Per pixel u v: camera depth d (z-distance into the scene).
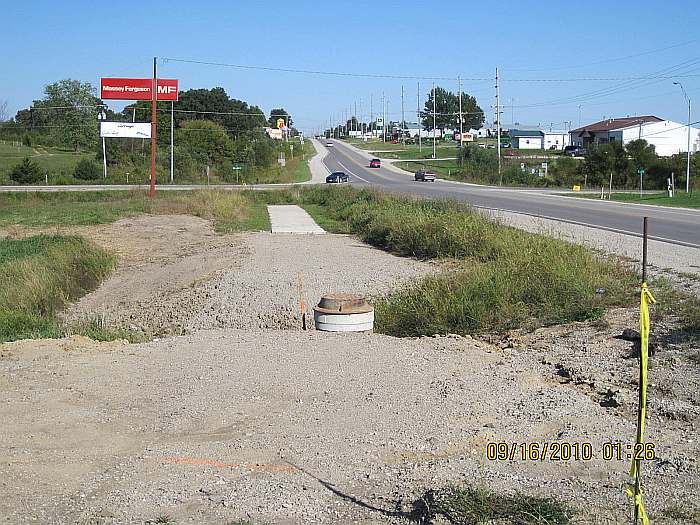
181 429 7.17
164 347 10.50
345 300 11.48
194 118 138.88
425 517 5.13
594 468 6.02
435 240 22.47
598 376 8.82
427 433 6.85
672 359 9.20
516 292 12.98
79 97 118.62
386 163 116.69
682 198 48.22
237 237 30.19
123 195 55.25
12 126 124.50
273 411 7.61
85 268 22.33
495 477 5.82
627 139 105.69
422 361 9.52
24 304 17.58
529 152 125.00
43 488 5.81
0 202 51.69
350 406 7.68
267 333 11.28
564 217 32.19
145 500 5.55
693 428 7.04
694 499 5.32
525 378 8.80
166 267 23.09
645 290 5.01
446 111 195.50
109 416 7.57
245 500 5.52
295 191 54.69
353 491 5.69
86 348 10.73
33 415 7.61
